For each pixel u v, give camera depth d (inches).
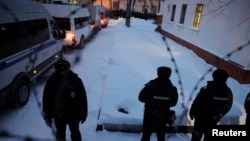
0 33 152.8
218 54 330.3
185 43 475.5
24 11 190.5
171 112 116.5
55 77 109.4
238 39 284.4
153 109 114.0
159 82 112.5
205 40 382.6
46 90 110.3
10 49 164.4
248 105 127.9
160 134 120.1
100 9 799.7
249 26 265.9
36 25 212.4
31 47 199.9
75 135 121.6
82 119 120.3
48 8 381.1
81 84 113.7
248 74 263.3
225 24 316.8
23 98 183.8
